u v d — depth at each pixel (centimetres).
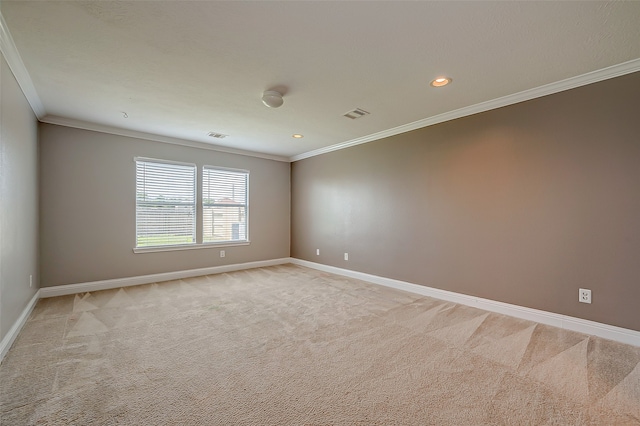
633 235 235
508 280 305
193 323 283
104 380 185
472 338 249
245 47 212
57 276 376
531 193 289
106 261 413
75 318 294
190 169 499
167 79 262
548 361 210
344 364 207
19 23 184
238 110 340
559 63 233
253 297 371
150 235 456
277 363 208
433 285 372
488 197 320
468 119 337
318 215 557
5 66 218
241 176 566
